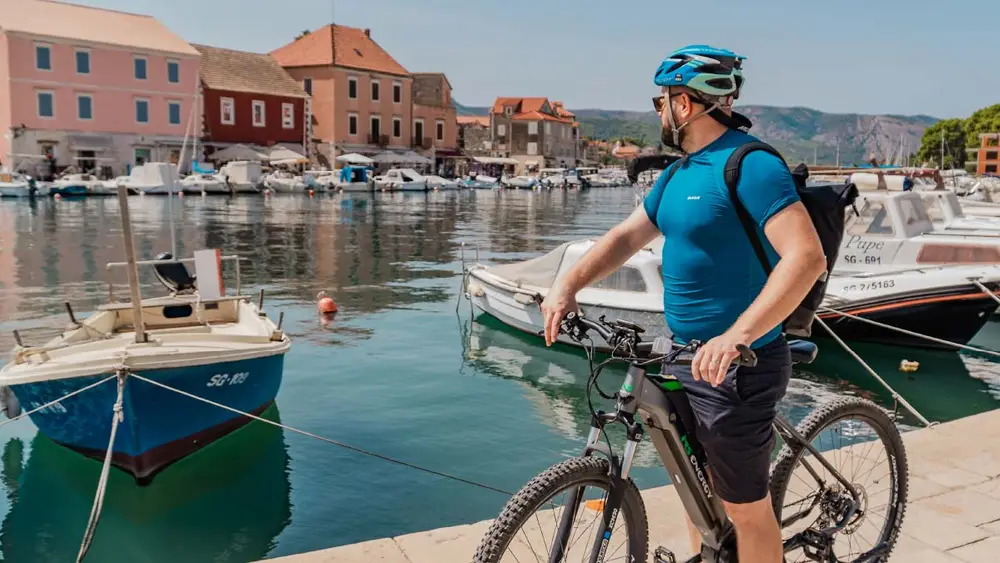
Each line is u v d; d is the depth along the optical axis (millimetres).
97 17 57156
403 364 11719
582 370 11469
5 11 52594
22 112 51688
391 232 33500
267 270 21922
